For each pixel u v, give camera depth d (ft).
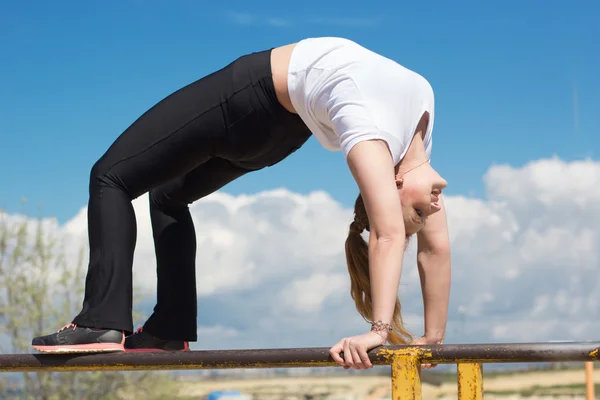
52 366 8.13
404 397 6.48
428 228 8.63
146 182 8.34
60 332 8.08
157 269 9.50
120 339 8.07
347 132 7.37
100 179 8.27
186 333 9.36
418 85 7.89
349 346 6.73
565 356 5.98
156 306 9.45
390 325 7.00
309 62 7.75
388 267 7.05
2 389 54.80
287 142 8.50
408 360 6.54
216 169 9.07
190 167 8.43
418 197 7.63
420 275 8.77
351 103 7.41
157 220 9.54
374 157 7.23
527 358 6.10
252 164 8.86
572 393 127.75
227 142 8.17
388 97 7.50
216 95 8.05
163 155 8.18
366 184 7.20
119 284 8.14
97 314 8.05
